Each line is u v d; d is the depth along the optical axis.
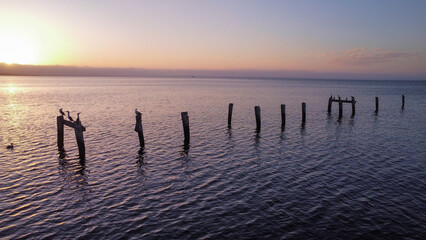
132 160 20.72
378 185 16.14
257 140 27.14
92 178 17.25
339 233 11.45
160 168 19.08
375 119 40.66
